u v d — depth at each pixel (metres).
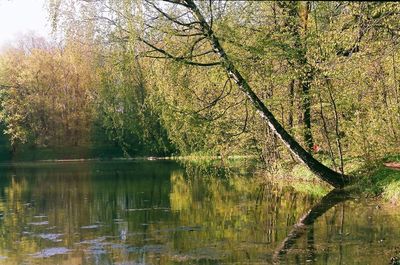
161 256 13.64
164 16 19.98
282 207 20.86
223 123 25.48
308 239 14.78
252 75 21.98
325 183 25.91
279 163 31.16
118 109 24.89
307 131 27.98
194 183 31.53
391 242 13.84
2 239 16.39
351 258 12.52
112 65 21.91
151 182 32.84
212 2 18.73
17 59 69.00
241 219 18.48
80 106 66.00
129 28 19.67
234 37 19.42
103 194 27.19
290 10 19.34
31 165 54.91
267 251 13.68
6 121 65.56
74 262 13.41
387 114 24.73
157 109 22.38
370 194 21.61
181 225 17.77
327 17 21.39
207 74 21.94
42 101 67.12
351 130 24.98
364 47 20.77
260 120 27.91
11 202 24.94
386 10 17.94
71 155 65.88
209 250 14.07
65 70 65.75
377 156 24.89
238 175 35.34
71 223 18.88
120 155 65.06
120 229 17.44
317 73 22.31
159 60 21.56
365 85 24.52
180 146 24.53
